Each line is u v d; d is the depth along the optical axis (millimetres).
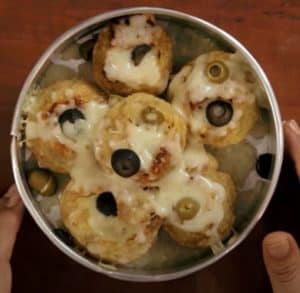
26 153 457
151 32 449
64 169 448
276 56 531
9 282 505
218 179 446
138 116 434
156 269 460
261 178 458
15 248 529
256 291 526
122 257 447
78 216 439
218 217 443
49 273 529
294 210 526
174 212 440
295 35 531
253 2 530
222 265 529
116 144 428
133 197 435
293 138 506
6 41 525
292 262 451
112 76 443
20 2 528
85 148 441
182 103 445
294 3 532
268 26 531
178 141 433
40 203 459
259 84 444
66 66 459
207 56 449
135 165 425
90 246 442
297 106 529
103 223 440
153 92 450
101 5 527
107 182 436
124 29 448
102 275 529
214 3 529
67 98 443
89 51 455
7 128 521
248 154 458
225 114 441
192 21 446
